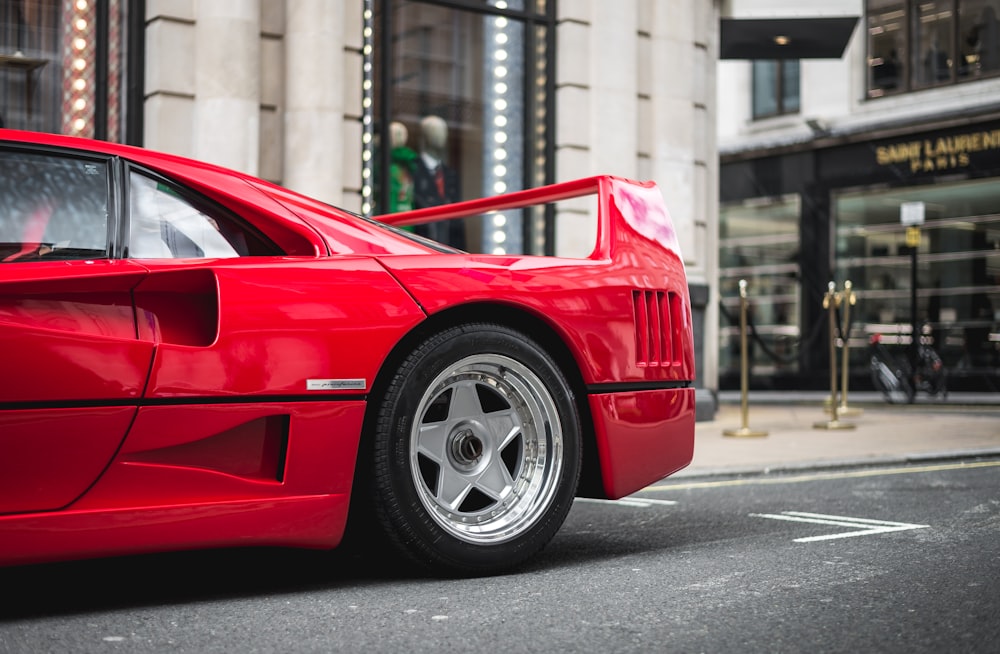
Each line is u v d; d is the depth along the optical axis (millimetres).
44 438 2561
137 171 2934
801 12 11484
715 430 9391
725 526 4254
